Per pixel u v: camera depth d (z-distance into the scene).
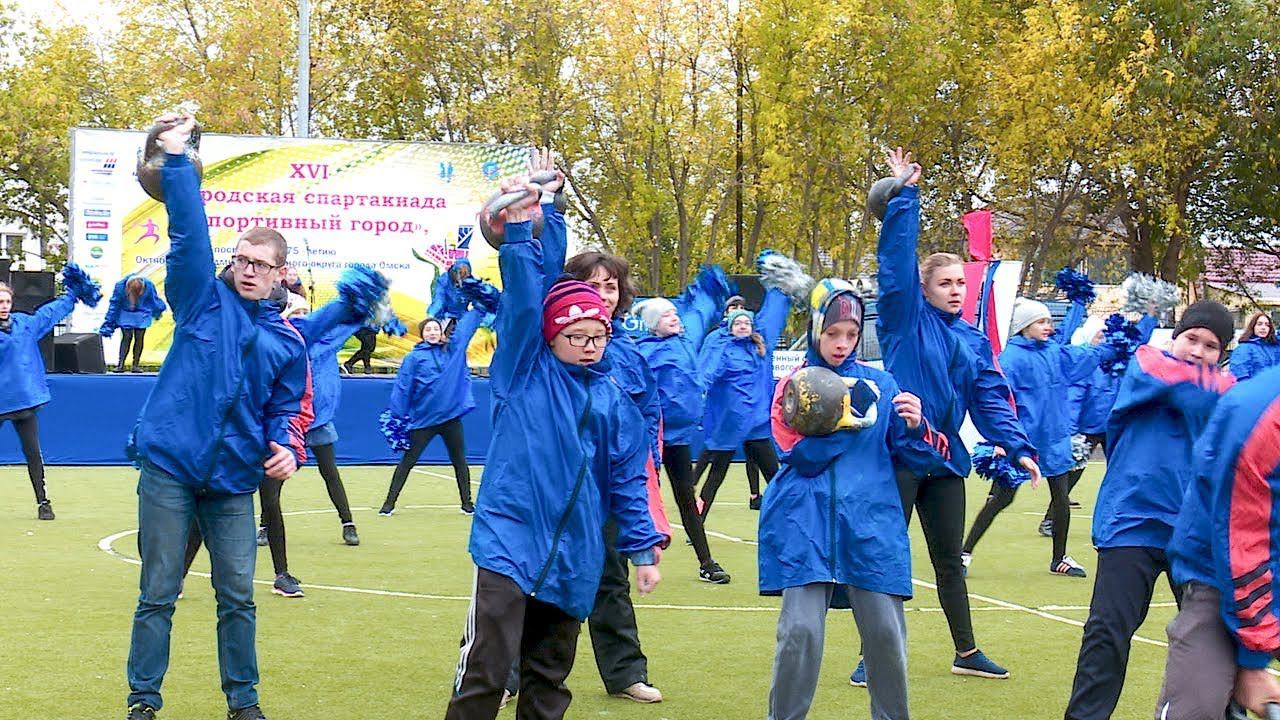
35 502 12.67
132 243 20.55
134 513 11.95
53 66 36.91
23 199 38.84
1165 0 29.72
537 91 31.16
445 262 21.75
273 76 32.88
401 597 8.15
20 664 6.19
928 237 33.38
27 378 11.35
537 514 4.03
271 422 5.12
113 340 20.59
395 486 12.45
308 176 21.27
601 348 4.17
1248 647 3.55
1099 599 4.89
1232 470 3.51
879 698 4.76
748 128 30.62
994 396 5.85
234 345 4.96
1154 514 4.87
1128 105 29.06
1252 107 31.33
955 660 6.34
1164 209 31.77
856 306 4.89
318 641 6.84
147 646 5.05
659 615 7.73
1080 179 30.11
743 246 33.56
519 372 4.13
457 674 4.06
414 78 34.03
